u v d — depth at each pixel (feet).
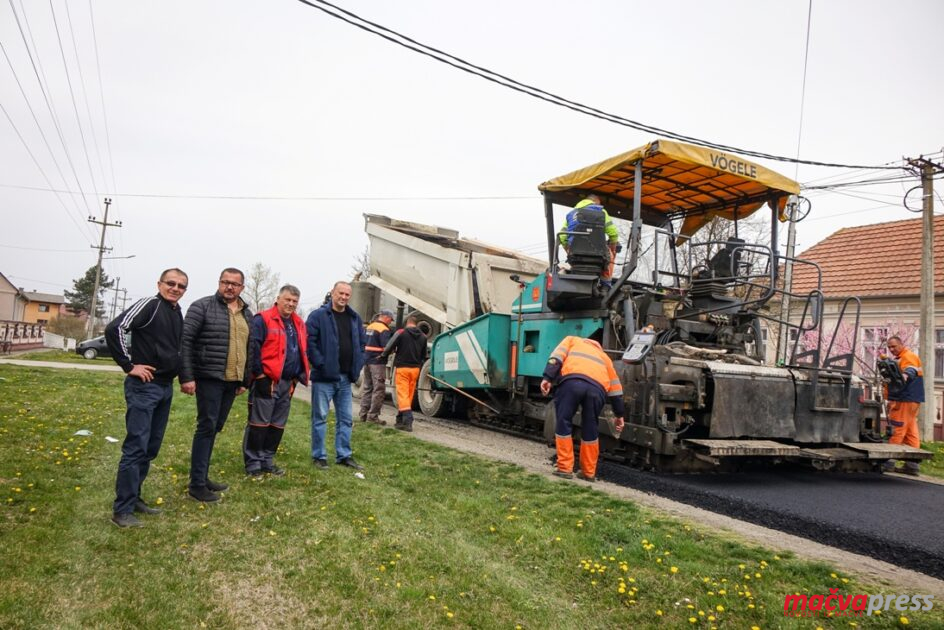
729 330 26.23
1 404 27.37
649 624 10.46
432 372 37.04
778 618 10.60
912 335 54.19
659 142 22.63
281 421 19.10
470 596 11.22
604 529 14.67
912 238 59.98
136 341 14.07
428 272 39.65
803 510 16.81
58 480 16.47
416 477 19.38
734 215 28.60
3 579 10.65
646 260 27.22
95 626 9.55
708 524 16.01
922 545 14.02
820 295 24.07
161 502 15.31
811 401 22.74
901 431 28.81
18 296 232.73
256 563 12.14
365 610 10.54
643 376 21.36
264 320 18.39
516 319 30.71
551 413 23.57
